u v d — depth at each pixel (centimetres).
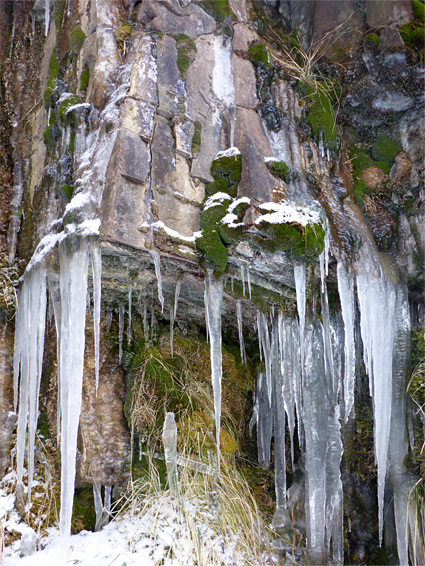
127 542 315
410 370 367
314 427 346
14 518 322
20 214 375
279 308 359
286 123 357
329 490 358
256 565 323
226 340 421
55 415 352
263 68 359
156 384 363
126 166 285
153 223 289
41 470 343
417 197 377
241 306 371
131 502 335
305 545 357
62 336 288
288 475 404
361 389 405
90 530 340
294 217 302
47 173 339
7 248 366
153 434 353
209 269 301
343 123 397
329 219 340
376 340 346
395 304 363
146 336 376
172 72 319
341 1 400
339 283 330
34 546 316
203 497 338
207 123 326
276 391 362
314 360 349
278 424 363
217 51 345
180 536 315
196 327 407
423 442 357
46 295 338
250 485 384
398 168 386
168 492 333
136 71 305
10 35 430
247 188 310
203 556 309
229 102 338
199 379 386
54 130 328
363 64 381
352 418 402
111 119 295
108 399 360
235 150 321
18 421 322
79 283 278
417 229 371
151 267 313
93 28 332
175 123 312
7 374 356
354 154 390
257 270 327
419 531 352
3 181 382
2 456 342
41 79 389
